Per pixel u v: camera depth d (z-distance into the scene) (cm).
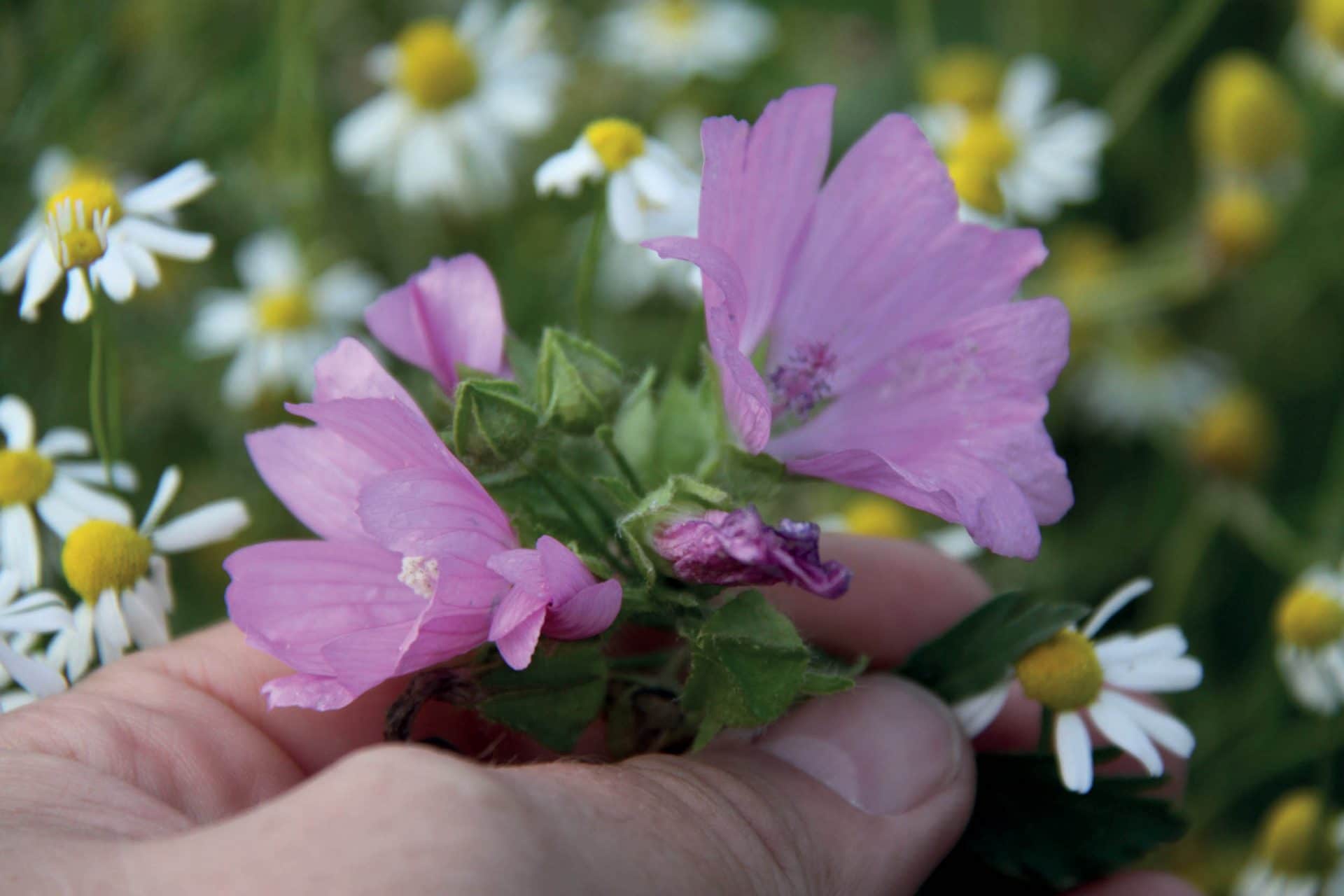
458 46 34
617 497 21
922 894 25
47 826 20
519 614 19
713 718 21
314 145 35
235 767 23
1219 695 34
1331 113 40
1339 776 34
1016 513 21
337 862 18
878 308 22
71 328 31
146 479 33
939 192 22
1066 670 24
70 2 33
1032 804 24
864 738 23
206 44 36
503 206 35
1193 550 35
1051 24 42
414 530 19
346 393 20
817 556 20
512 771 20
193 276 34
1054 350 21
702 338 25
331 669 20
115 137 34
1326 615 29
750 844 21
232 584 20
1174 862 33
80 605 24
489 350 22
